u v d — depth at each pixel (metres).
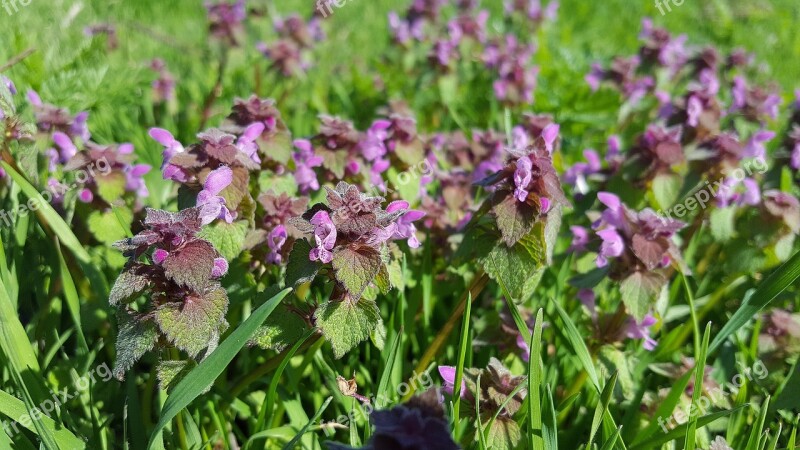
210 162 0.32
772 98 0.59
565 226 0.44
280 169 0.37
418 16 0.85
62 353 0.35
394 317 0.35
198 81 0.65
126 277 0.27
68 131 0.37
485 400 0.30
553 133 0.31
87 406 0.33
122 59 0.60
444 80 0.66
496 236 0.32
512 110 0.68
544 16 0.96
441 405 0.23
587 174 0.44
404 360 0.36
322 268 0.29
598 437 0.32
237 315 0.34
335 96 0.71
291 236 0.34
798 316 0.37
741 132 0.58
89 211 0.36
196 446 0.30
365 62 0.80
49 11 0.54
